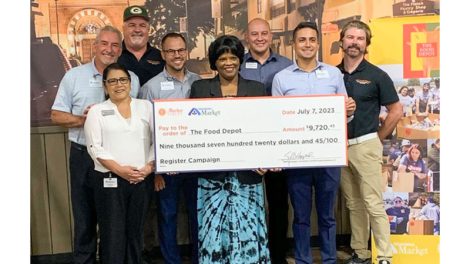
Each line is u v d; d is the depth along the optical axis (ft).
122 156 8.56
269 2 10.36
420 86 9.62
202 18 10.32
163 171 8.79
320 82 9.00
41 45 9.96
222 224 8.91
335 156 8.91
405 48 9.55
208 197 8.93
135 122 8.65
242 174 8.89
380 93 9.27
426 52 9.55
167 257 9.46
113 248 8.66
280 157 8.89
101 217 8.77
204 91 8.85
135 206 8.77
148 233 10.47
